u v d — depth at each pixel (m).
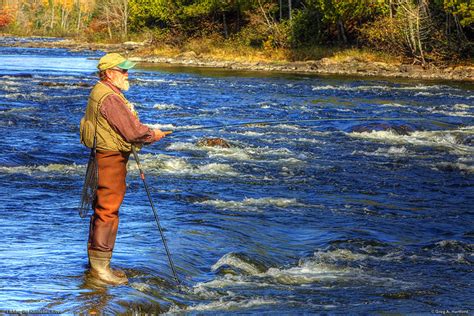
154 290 7.05
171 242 8.87
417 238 10.33
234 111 26.67
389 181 14.88
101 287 6.84
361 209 12.06
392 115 26.59
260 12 70.75
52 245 8.40
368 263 8.79
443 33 57.09
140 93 32.69
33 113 23.14
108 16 108.69
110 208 7.14
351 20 64.25
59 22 185.25
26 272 7.14
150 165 14.98
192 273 7.89
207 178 14.10
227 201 11.97
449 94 35.59
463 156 18.73
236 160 16.39
